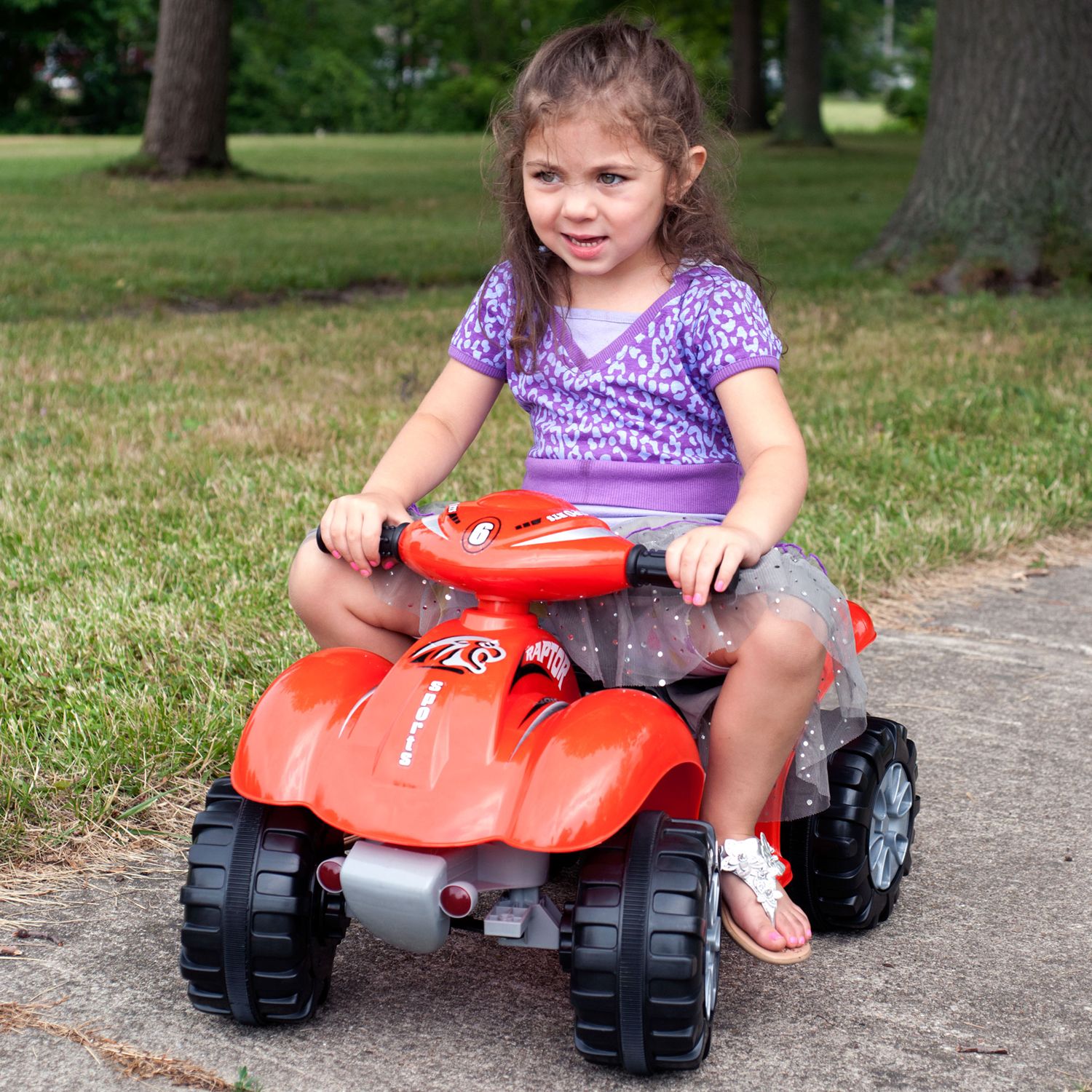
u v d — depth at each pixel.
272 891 2.17
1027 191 10.49
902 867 2.80
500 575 2.25
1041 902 2.83
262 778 2.17
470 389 2.82
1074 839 3.11
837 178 23.25
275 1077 2.18
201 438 6.24
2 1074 2.20
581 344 2.63
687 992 2.05
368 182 22.03
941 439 6.32
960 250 10.63
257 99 46.97
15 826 2.98
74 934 2.65
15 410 6.69
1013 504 5.56
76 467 5.75
